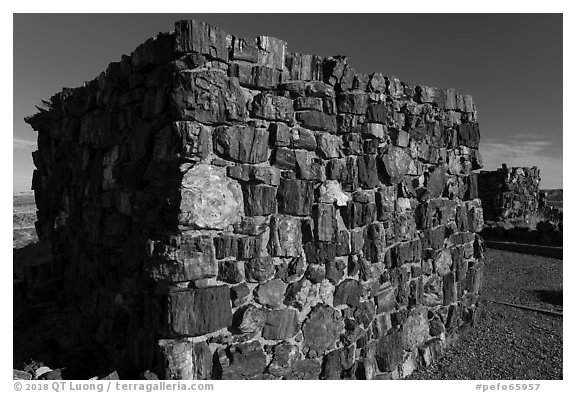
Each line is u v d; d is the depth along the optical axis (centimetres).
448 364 558
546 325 682
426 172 584
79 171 595
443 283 604
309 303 432
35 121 736
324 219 442
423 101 577
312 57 448
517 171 1783
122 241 450
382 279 509
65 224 646
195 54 359
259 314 390
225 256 371
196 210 350
